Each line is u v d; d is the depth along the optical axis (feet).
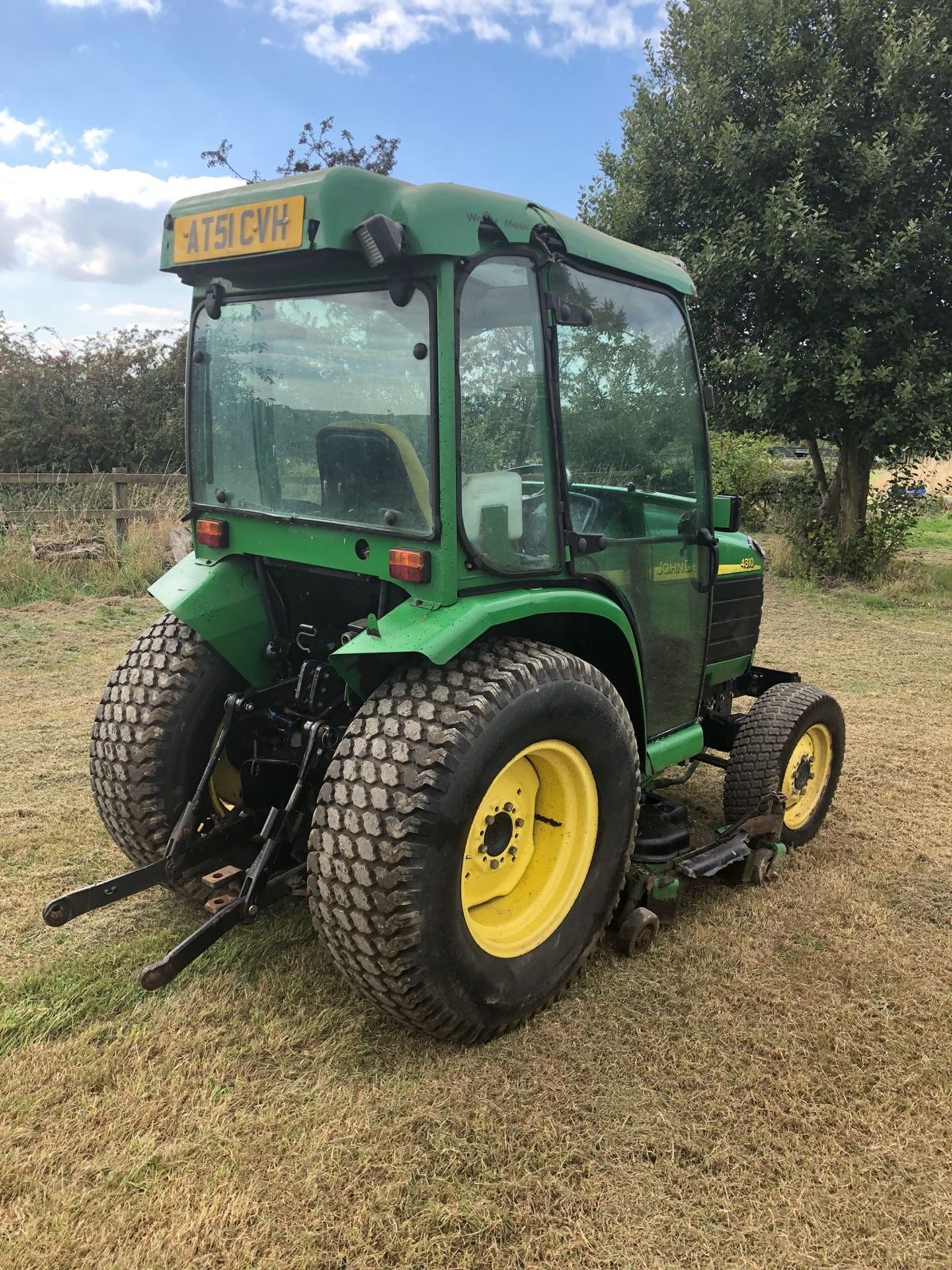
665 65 33.55
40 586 26.96
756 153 29.22
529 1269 5.86
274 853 8.23
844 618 28.25
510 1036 8.17
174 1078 7.39
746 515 40.32
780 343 29.86
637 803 9.34
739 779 11.87
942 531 50.52
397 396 7.67
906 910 10.75
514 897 8.68
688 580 10.90
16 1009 8.16
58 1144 6.67
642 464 9.85
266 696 9.08
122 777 9.40
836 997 8.87
